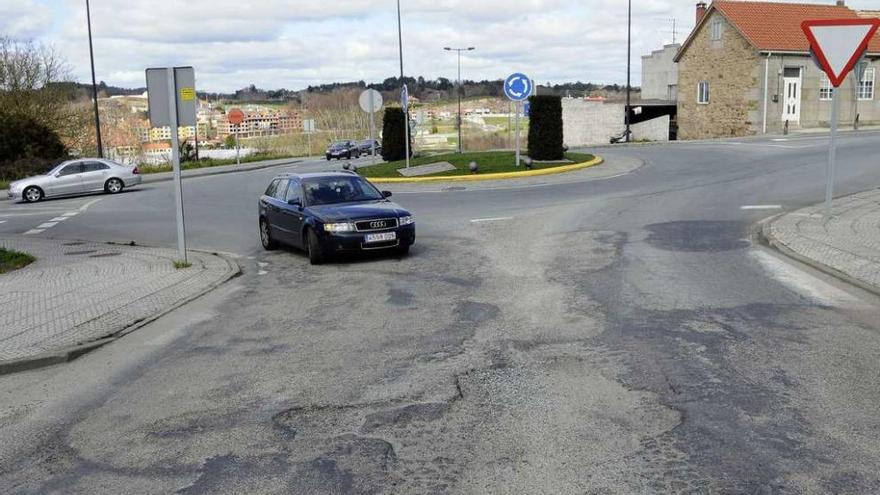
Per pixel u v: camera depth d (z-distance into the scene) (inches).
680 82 2018.9
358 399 233.3
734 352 262.7
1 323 348.5
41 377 277.1
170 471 189.2
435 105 4392.2
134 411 234.2
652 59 2506.2
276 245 572.1
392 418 216.1
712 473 174.4
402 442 199.3
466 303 354.9
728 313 314.5
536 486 171.8
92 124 1892.2
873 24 454.0
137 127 2385.6
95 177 1209.4
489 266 443.2
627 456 185.2
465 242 535.5
